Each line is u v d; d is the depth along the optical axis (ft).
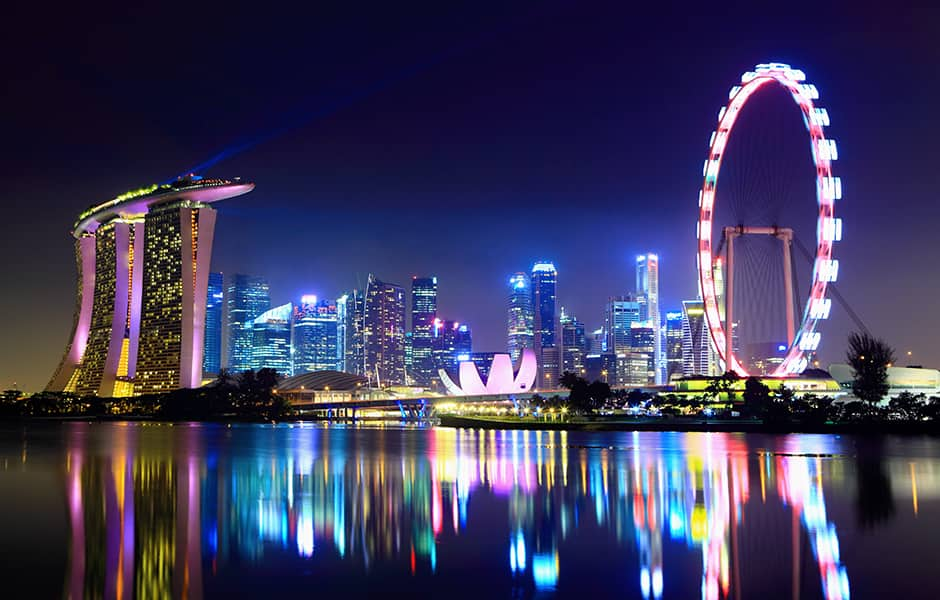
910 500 250.37
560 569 163.22
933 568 160.66
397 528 207.62
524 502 253.44
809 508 235.20
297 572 161.99
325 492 280.31
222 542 190.60
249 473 349.61
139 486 299.17
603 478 321.11
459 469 368.48
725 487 286.66
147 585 153.69
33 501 258.78
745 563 166.61
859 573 157.48
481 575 158.92
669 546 183.21
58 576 160.04
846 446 535.19
